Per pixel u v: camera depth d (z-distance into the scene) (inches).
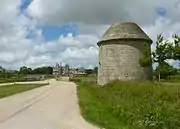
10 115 672.4
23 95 1336.1
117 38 1925.4
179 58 1562.5
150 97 729.0
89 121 579.2
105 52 2011.6
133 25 1972.2
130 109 621.3
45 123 558.3
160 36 1592.0
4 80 3683.6
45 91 1676.9
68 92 1593.3
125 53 1911.9
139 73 1892.2
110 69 1968.5
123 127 498.9
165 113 483.8
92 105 865.5
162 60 1605.6
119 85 1208.8
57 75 6939.0
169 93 709.3
